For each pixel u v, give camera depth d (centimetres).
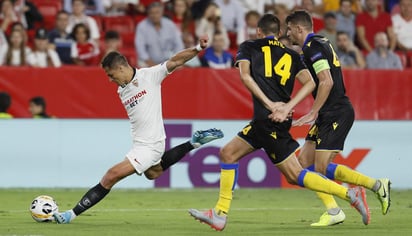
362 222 3650
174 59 3419
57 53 6353
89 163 5509
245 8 7200
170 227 3428
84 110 5784
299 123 3256
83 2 6694
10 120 5444
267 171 5609
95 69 5788
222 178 3241
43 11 6956
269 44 3206
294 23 3438
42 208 3553
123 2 7138
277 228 3400
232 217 3906
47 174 5478
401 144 5678
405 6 7175
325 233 3194
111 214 4012
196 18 6794
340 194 3244
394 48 7038
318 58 3322
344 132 3556
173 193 5231
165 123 5475
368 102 5953
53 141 5484
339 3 7181
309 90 3145
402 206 4500
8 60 6175
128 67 3397
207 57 6281
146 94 3416
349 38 6662
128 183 5534
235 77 5850
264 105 3091
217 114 5847
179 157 3566
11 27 6234
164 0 7056
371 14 6994
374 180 3412
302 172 3231
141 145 3441
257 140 3209
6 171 5447
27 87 5738
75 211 3531
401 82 5978
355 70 5941
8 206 4362
